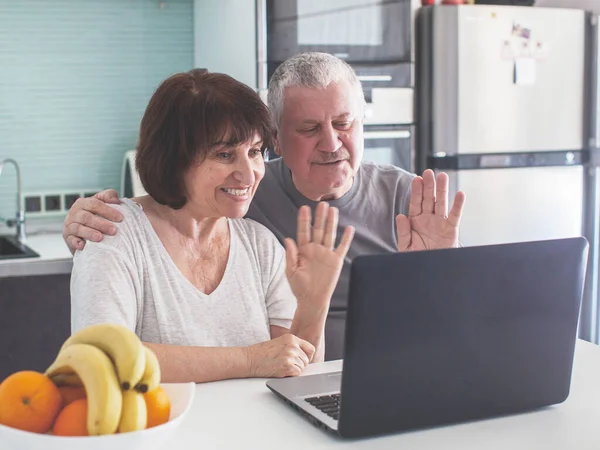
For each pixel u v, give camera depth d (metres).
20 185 3.34
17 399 1.01
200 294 1.60
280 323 1.69
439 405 1.23
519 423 1.27
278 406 1.33
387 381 1.18
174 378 1.44
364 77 3.34
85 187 3.70
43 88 3.56
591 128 3.70
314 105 1.83
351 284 1.12
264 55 3.16
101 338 1.02
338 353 2.00
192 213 1.60
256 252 1.71
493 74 3.45
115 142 3.72
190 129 1.50
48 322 2.87
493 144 3.48
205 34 3.65
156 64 3.75
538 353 1.29
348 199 2.02
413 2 3.43
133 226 1.58
